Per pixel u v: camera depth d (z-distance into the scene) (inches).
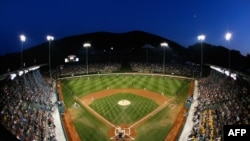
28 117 1111.0
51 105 1450.5
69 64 3088.1
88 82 2311.8
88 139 1095.6
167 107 1531.7
